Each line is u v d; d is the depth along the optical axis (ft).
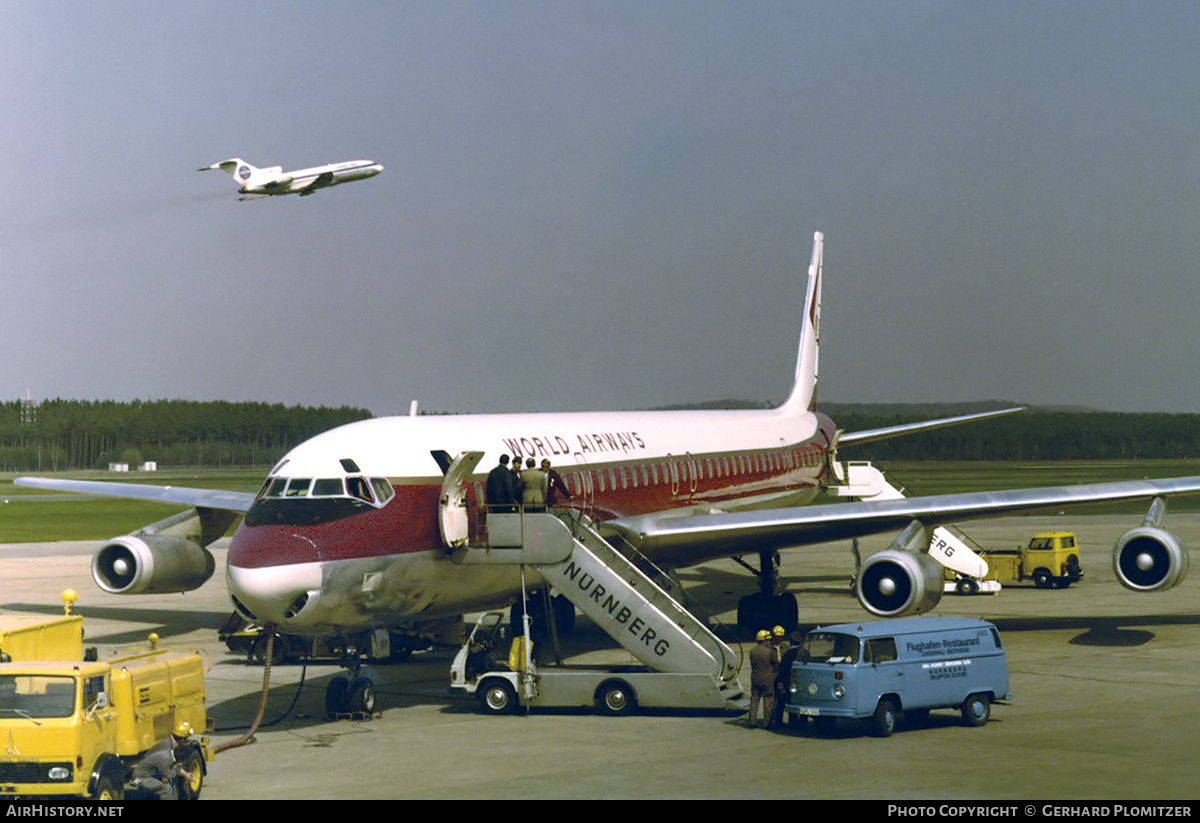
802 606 382.42
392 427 243.19
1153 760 182.39
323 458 225.76
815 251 432.25
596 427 306.96
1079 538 612.29
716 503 342.44
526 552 231.71
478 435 258.78
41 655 202.28
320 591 209.77
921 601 253.65
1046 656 280.51
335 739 206.69
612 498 294.25
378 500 223.71
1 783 151.43
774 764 183.21
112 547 300.81
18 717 152.66
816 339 434.71
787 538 305.53
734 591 428.97
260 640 289.12
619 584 228.43
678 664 225.97
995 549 493.36
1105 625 332.19
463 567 239.09
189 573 309.01
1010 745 193.57
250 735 204.74
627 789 169.89
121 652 235.40
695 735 205.77
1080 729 204.95
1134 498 277.44
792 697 207.31
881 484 425.28
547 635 312.09
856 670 198.08
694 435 346.54
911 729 207.72
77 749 151.74
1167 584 275.39
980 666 210.38
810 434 410.11
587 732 209.56
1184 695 234.38
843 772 177.37
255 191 328.70
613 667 240.73
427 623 261.65
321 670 279.69
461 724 218.38
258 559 208.13
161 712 171.63
